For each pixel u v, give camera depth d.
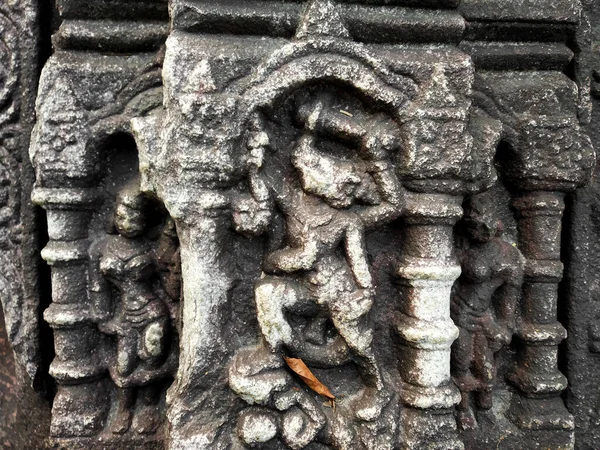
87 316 0.49
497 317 0.51
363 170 0.45
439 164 0.44
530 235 0.51
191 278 0.43
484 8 0.48
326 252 0.44
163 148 0.42
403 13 0.45
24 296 0.54
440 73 0.44
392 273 0.47
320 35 0.43
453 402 0.45
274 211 0.44
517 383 0.51
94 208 0.50
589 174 0.50
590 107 0.53
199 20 0.43
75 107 0.47
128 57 0.48
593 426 0.54
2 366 0.62
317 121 0.44
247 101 0.42
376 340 0.47
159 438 0.50
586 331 0.54
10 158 0.54
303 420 0.44
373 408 0.44
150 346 0.49
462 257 0.50
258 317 0.43
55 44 0.48
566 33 0.50
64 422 0.49
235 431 0.44
